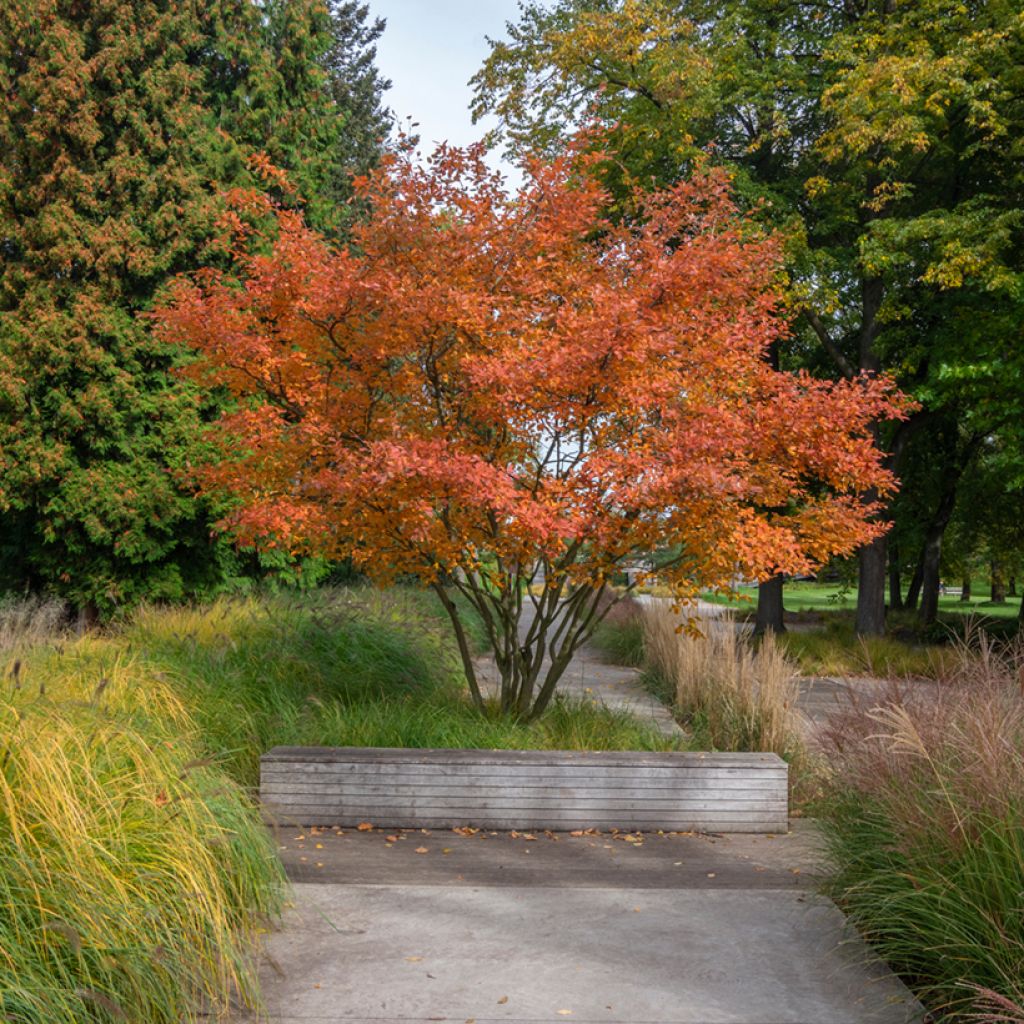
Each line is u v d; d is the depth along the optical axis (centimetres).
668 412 729
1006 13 1656
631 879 550
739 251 812
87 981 329
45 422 1609
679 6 1956
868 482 760
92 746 462
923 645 1934
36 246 1633
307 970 405
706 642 1088
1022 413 1741
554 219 798
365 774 671
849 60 1678
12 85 1688
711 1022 360
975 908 382
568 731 813
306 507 763
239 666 860
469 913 479
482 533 806
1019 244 1752
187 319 770
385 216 789
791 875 561
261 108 1858
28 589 1664
